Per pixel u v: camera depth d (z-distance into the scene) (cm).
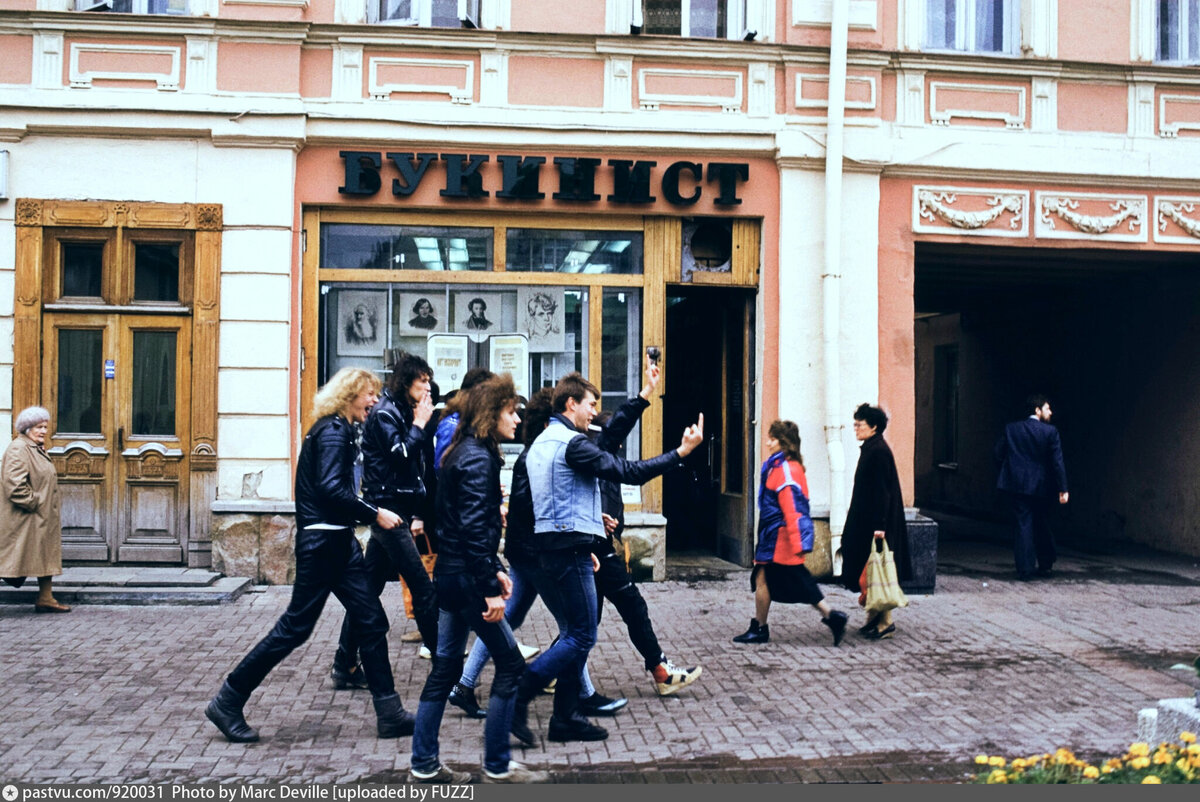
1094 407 1380
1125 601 938
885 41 1034
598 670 688
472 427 489
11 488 799
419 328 996
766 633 765
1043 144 1039
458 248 1001
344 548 546
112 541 952
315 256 980
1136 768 434
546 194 991
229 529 941
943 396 1877
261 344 954
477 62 988
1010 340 1602
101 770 493
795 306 1011
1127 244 1056
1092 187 1052
